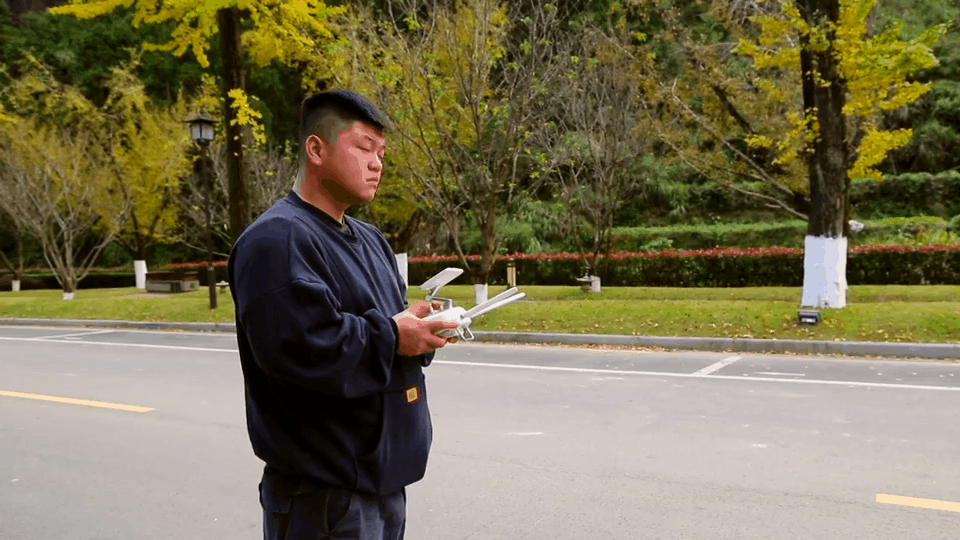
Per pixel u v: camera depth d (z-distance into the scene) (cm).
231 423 639
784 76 1426
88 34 3203
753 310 1153
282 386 177
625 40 1579
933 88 3209
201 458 535
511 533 388
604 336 1109
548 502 430
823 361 907
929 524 387
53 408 712
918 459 495
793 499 426
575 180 1964
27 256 3616
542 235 2828
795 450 521
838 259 1148
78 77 3155
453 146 1496
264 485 189
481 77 1352
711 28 2148
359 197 183
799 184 1344
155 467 515
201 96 2466
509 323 1248
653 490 446
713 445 538
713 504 421
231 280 178
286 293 164
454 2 1484
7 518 426
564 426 602
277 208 179
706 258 2056
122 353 1123
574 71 1605
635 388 754
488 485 461
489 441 560
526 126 1570
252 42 1630
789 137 1210
